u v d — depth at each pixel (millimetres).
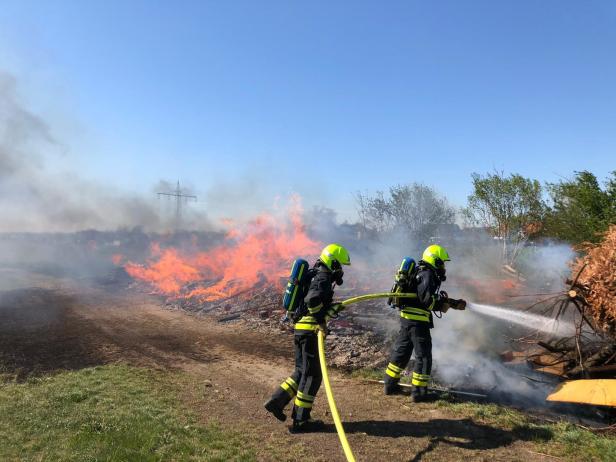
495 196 15016
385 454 4121
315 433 4559
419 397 5418
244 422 4836
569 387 4938
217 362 7262
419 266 5680
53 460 3754
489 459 4039
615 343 5277
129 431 4348
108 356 7363
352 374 6582
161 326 10047
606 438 4430
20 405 5004
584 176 10930
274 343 8562
